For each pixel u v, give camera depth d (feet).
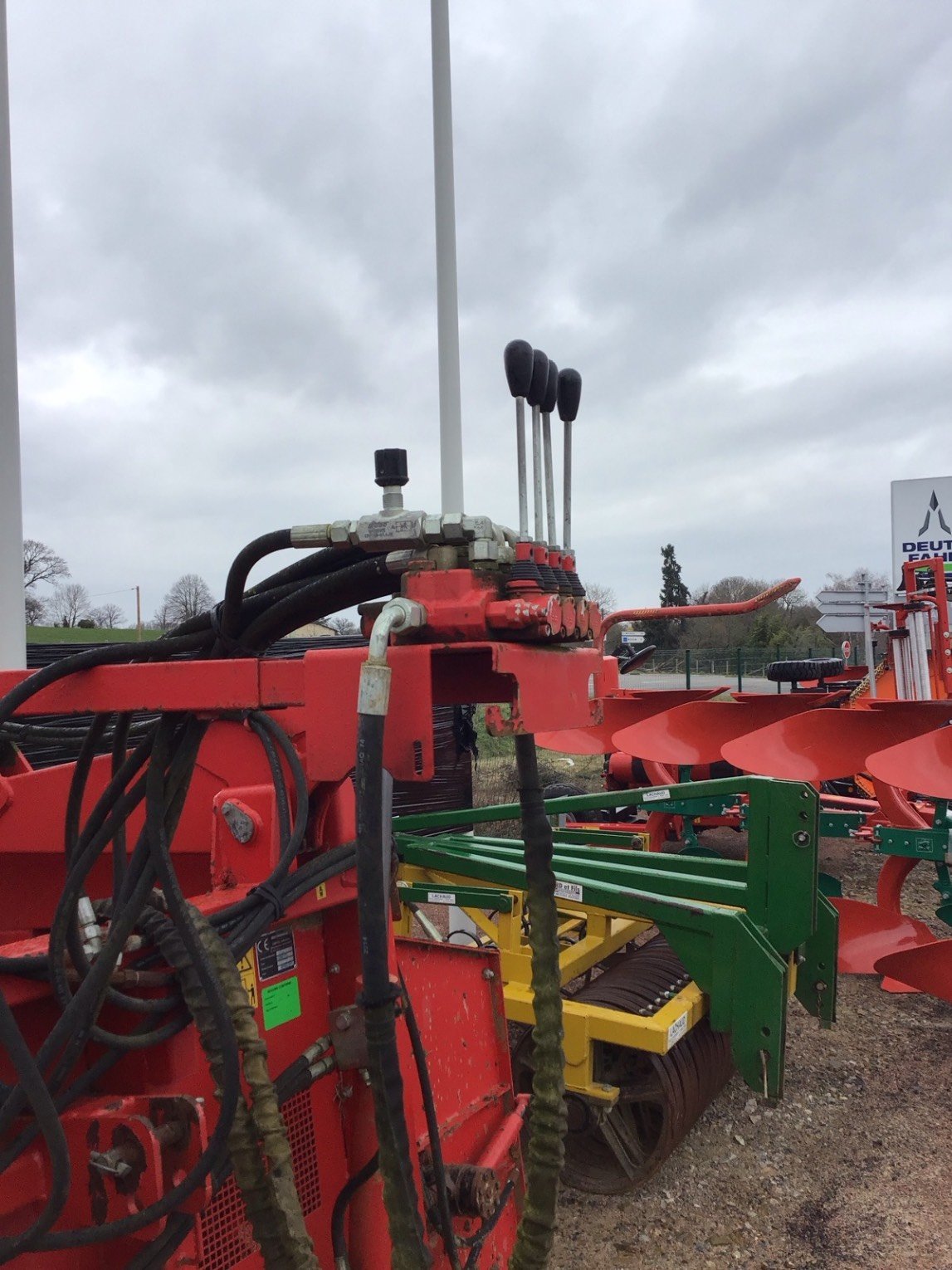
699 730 21.72
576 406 5.12
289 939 5.77
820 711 19.08
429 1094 5.17
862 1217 9.84
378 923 3.69
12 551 11.60
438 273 11.88
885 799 17.42
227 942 4.70
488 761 41.01
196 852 7.00
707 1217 9.88
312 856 5.92
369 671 3.71
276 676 4.60
